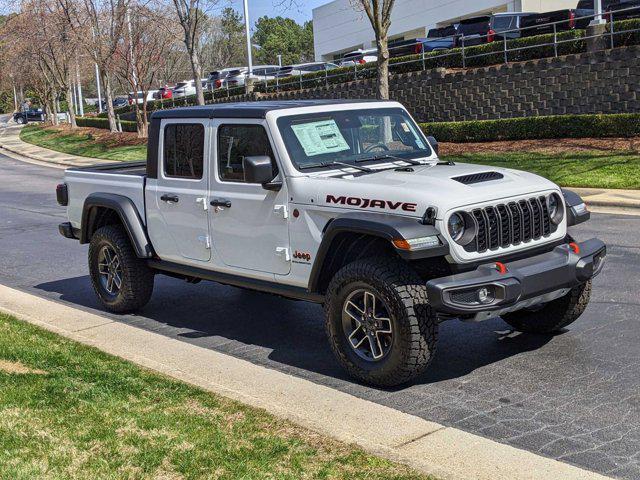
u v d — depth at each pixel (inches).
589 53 799.7
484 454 170.2
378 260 213.8
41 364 234.1
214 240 264.8
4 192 885.2
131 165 348.5
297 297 245.8
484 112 928.9
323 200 227.0
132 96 2044.8
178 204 275.7
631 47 760.3
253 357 258.5
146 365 238.2
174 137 275.7
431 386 222.5
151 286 310.3
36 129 2283.5
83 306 340.5
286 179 237.1
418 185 216.2
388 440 180.4
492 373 229.9
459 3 1667.1
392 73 1067.9
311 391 215.9
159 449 169.9
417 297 206.8
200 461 163.6
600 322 274.5
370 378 219.1
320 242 228.4
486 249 212.1
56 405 197.3
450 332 272.1
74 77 2290.8
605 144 713.6
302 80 1288.1
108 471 159.6
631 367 228.4
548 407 202.7
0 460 164.7
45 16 1716.3
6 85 3292.3
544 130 789.2
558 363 235.3
